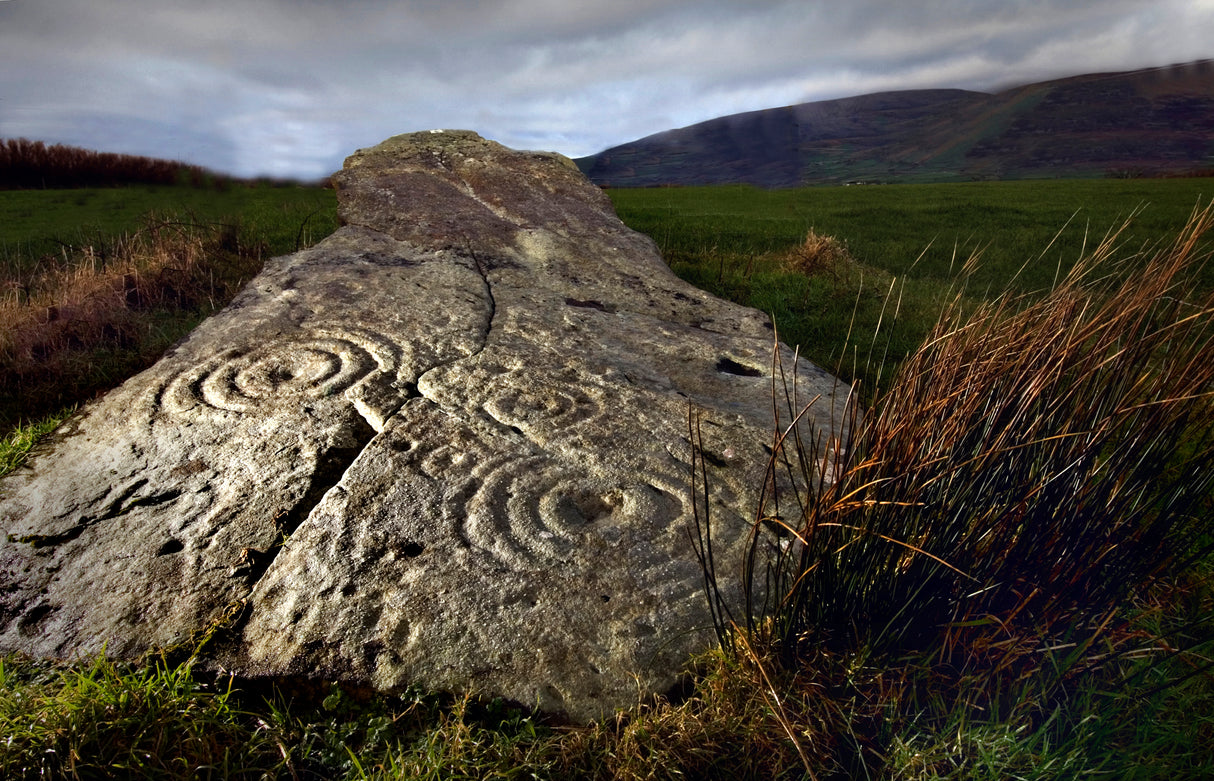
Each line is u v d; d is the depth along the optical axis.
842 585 1.99
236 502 2.58
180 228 6.95
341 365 3.41
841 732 1.84
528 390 3.36
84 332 4.79
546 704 1.95
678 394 3.55
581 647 2.09
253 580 2.29
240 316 3.88
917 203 16.61
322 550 2.35
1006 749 1.75
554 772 1.77
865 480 2.00
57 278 5.83
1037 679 1.95
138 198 11.51
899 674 1.94
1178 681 1.97
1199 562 2.39
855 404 2.03
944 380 2.08
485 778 1.72
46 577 2.31
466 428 3.01
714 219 12.12
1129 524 2.10
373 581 2.25
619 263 5.58
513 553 2.40
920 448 1.96
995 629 2.02
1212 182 22.38
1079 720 1.89
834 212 14.48
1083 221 12.75
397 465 2.74
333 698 1.96
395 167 6.79
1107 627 2.08
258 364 3.41
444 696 1.96
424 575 2.28
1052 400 2.06
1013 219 13.23
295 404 3.11
